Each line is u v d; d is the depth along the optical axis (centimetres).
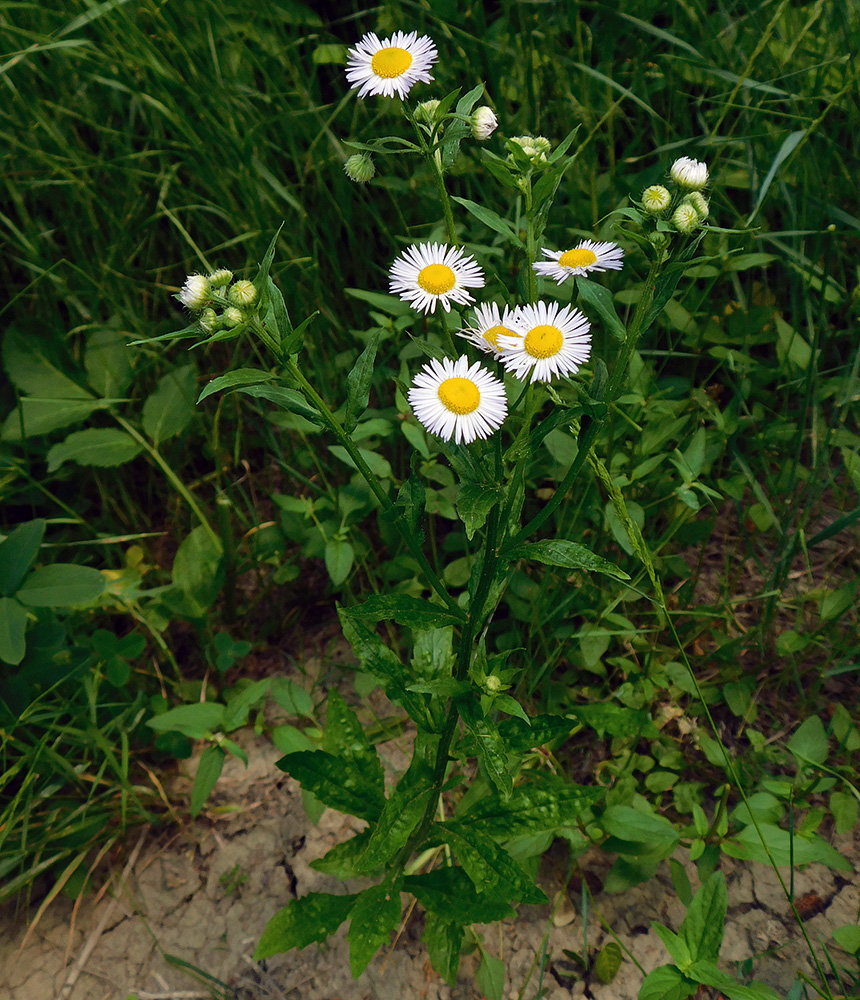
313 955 26
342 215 35
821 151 33
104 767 28
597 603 29
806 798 26
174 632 34
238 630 33
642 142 36
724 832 24
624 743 28
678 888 24
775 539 32
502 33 33
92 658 30
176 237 37
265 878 27
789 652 28
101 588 27
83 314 35
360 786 24
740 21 33
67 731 27
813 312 33
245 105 34
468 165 33
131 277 37
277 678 30
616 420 29
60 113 36
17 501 34
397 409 30
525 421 18
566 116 33
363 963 22
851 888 25
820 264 33
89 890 27
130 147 36
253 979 25
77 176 36
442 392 17
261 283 16
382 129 36
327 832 28
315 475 35
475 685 20
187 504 36
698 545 32
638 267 32
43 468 36
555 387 30
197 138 32
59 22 35
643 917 25
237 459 34
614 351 31
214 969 26
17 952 26
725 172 33
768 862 23
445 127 18
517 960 25
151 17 32
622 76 35
